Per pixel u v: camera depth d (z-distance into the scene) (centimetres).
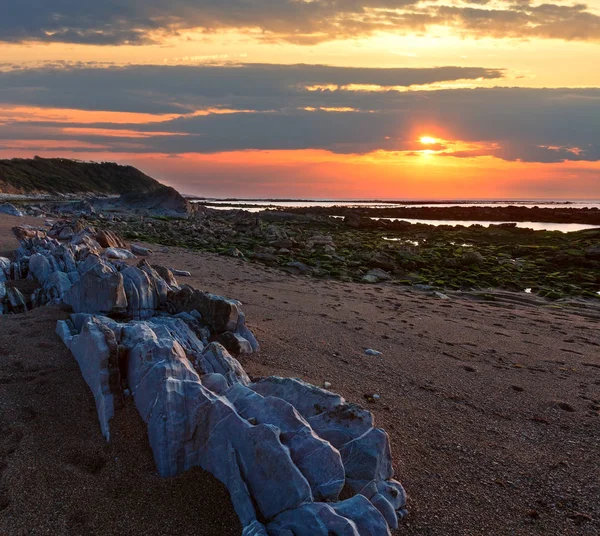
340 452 391
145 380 432
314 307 1028
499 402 585
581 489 420
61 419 433
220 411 382
